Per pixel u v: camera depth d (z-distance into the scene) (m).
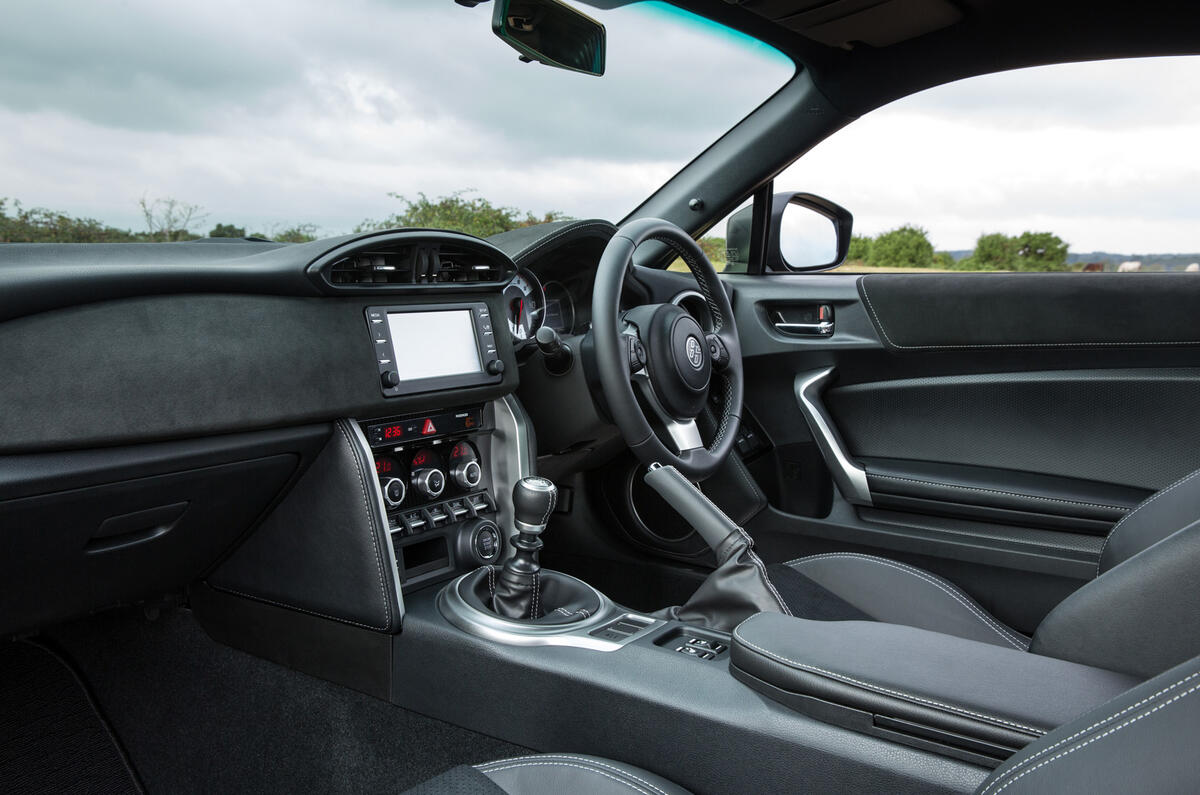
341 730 1.41
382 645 1.36
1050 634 0.99
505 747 1.23
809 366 2.18
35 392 1.00
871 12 1.89
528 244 1.73
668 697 1.04
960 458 2.02
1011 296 1.90
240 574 1.51
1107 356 1.84
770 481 2.30
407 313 1.42
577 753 1.14
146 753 1.51
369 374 1.36
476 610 1.29
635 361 1.58
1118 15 1.83
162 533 1.28
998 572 1.91
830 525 2.12
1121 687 0.83
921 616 1.66
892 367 2.09
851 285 2.10
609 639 1.20
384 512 1.35
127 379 1.08
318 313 1.30
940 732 0.82
